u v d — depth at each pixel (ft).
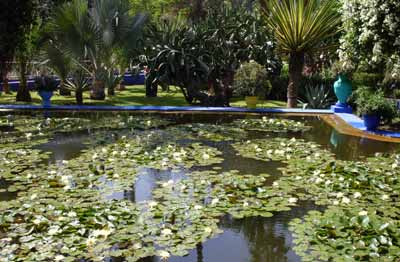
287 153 18.56
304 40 31.50
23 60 35.22
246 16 37.93
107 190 13.56
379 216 11.56
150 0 60.34
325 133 23.34
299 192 13.62
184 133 22.80
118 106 32.45
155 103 36.65
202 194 13.24
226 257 9.49
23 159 17.29
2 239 10.02
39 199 12.72
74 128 24.06
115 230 10.54
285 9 30.86
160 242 10.02
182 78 35.50
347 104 30.48
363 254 9.36
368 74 29.73
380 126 24.71
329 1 30.66
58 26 33.50
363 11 23.50
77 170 15.69
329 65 42.27
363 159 17.83
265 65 37.35
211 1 65.31
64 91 40.78
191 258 9.41
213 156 17.95
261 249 9.89
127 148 18.92
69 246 9.68
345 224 10.73
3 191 13.55
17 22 30.58
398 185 14.15
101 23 34.40
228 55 35.42
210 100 35.22
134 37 35.70
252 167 16.48
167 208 12.05
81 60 34.63
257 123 26.07
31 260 9.11
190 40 35.60
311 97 35.50
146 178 14.93
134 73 38.65
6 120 26.32
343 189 13.74
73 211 11.45
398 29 22.18
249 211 11.94
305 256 9.46
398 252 9.46
